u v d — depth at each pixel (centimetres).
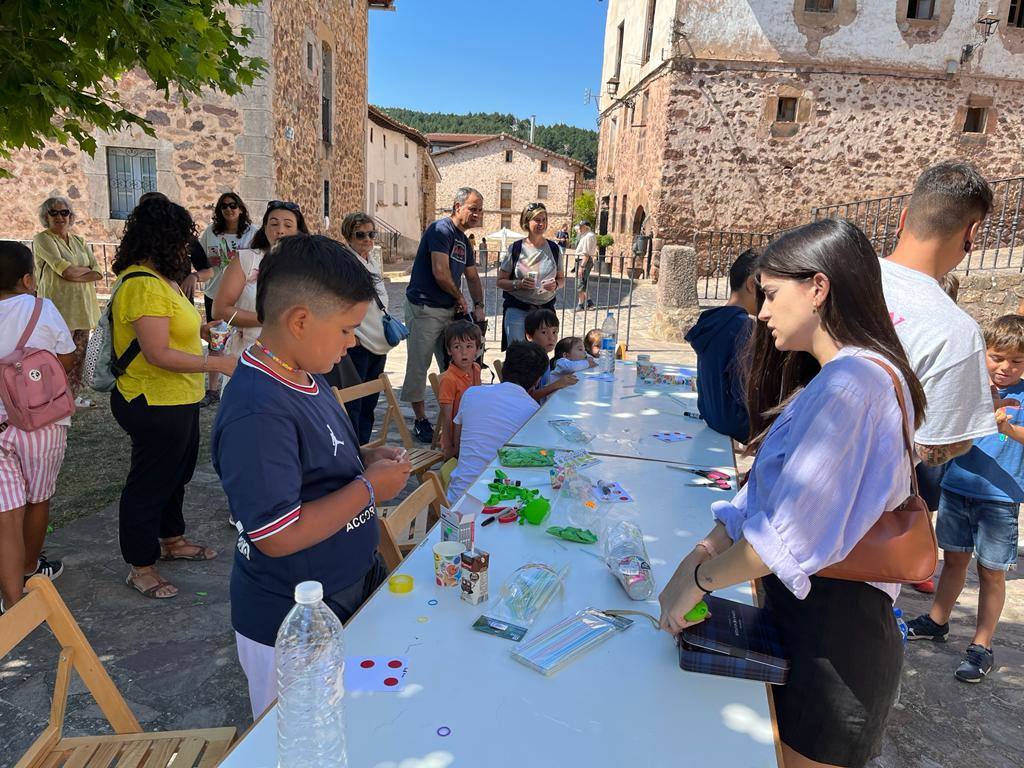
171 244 301
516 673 153
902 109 1416
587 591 191
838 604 148
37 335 296
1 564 288
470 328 433
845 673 147
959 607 348
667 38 1422
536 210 609
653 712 142
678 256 968
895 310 201
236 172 1028
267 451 153
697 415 383
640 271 1620
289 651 135
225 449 154
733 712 143
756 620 165
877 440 133
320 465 168
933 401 196
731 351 324
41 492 306
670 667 158
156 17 325
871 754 155
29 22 315
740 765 129
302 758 120
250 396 155
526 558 208
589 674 154
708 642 154
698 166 1449
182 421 315
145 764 174
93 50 365
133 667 281
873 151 1434
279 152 1062
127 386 304
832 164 1442
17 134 386
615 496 257
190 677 277
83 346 614
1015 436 273
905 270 204
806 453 133
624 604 185
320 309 152
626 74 1853
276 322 155
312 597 126
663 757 130
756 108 1420
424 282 546
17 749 236
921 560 139
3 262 298
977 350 193
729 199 1464
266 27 983
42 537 324
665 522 236
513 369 412
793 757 157
